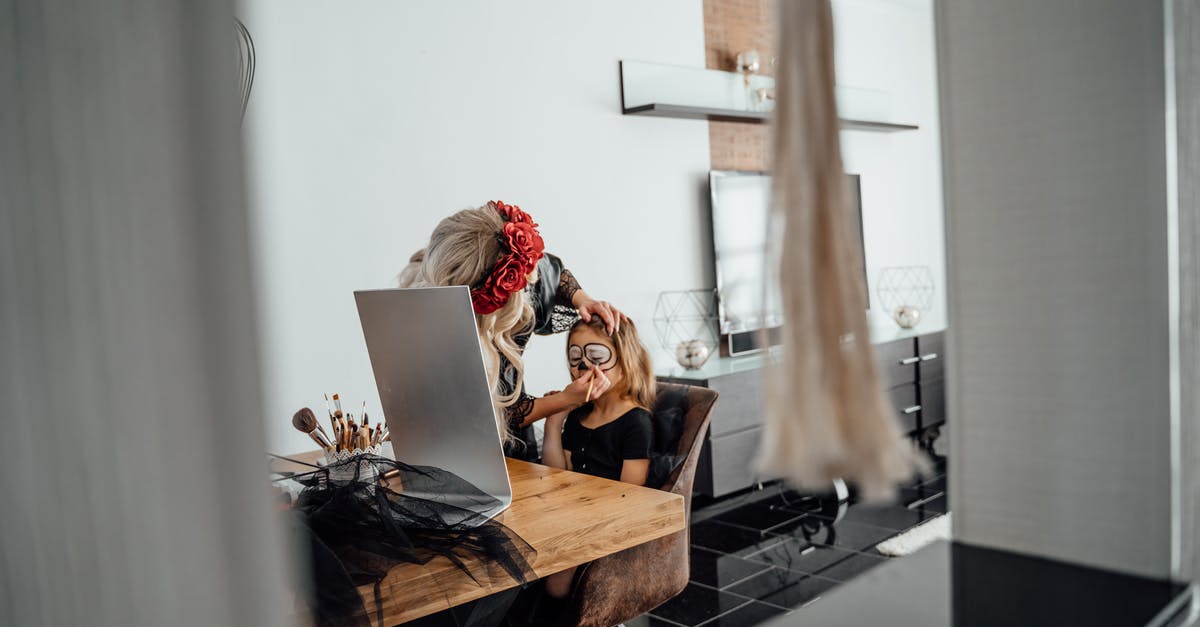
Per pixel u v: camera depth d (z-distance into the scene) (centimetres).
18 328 27
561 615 188
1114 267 71
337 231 322
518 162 380
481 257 219
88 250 26
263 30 303
